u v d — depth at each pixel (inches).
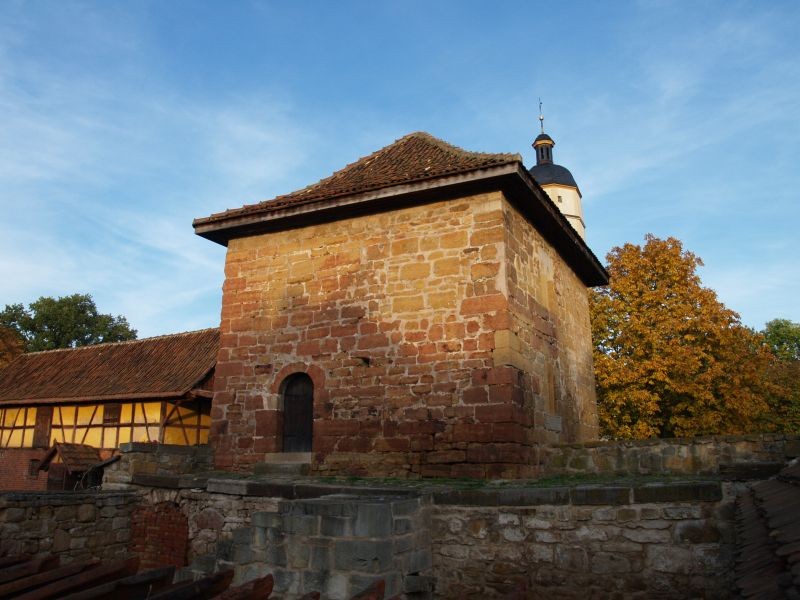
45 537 340.2
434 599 257.8
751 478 246.5
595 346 911.7
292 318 452.1
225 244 515.5
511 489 258.2
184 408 759.1
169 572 205.5
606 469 380.8
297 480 371.6
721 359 858.1
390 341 410.6
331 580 204.5
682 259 901.2
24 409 857.5
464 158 433.1
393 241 426.6
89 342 1697.8
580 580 243.3
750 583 122.8
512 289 395.2
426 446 382.3
